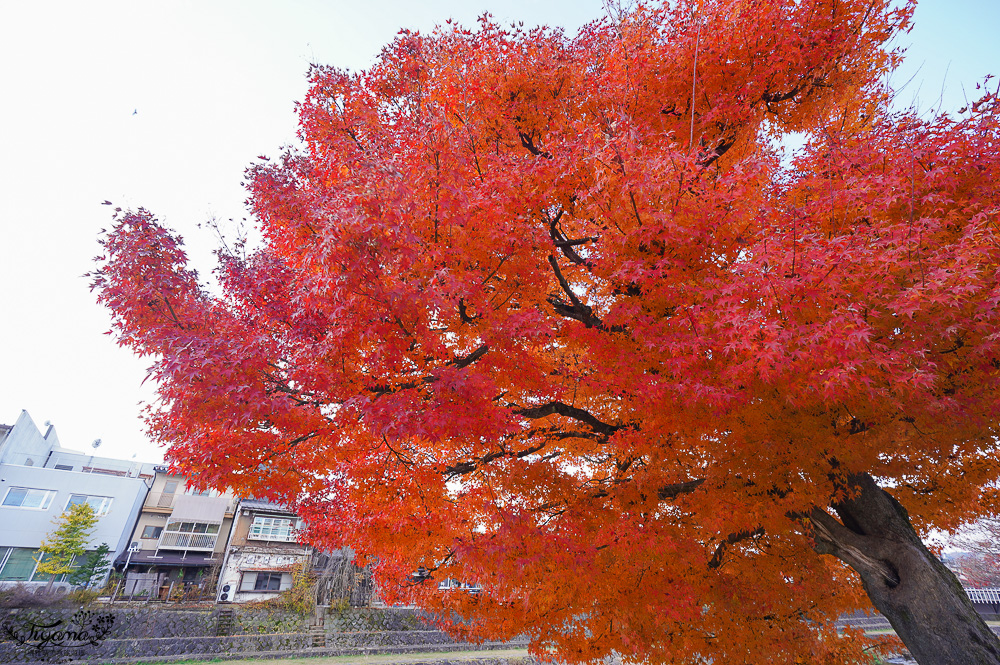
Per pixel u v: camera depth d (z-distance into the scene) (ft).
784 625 17.81
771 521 14.30
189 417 14.48
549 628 16.76
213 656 63.41
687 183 13.50
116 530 96.48
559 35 21.27
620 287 15.92
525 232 14.10
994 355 12.12
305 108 19.30
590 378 16.02
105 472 127.54
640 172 13.16
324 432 14.92
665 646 15.94
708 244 13.82
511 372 15.29
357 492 17.74
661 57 19.25
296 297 13.92
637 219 13.78
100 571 89.35
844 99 20.83
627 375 14.12
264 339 13.75
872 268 11.55
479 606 17.90
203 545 107.45
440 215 13.03
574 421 21.68
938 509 19.65
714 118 18.66
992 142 12.48
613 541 14.51
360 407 12.41
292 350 13.99
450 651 75.61
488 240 13.96
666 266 14.03
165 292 14.20
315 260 11.99
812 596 17.53
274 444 15.24
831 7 19.48
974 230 10.99
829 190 13.74
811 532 18.13
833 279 11.10
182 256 15.15
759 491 14.87
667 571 15.28
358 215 11.20
